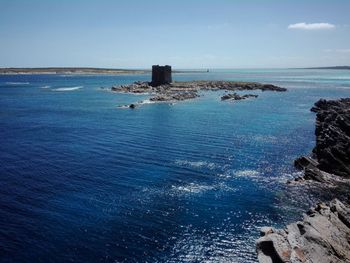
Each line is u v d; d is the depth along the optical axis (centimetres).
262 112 9438
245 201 3488
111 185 3862
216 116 8675
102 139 6041
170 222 3038
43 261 2458
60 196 3544
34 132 6606
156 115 8738
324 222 2416
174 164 4631
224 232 2884
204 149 5419
